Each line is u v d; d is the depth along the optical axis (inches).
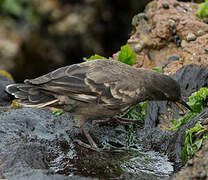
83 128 407.5
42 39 1001.5
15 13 1010.1
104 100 388.5
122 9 1010.7
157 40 528.4
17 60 948.0
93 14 1010.1
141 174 349.7
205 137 342.0
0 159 343.9
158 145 399.5
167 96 407.2
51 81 383.9
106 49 1027.9
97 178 334.6
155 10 554.9
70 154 378.3
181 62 487.2
